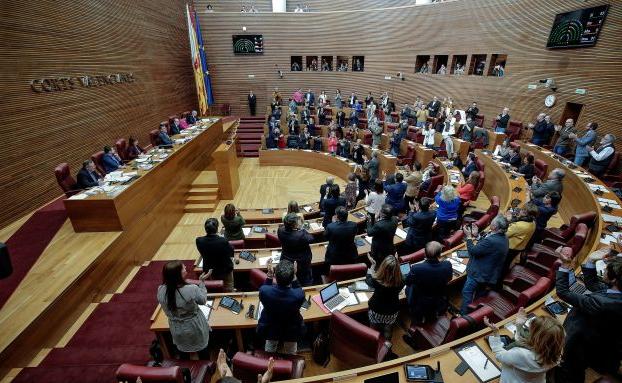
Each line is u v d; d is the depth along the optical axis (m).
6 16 5.90
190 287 2.73
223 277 4.18
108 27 9.04
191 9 15.47
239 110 17.66
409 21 14.20
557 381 2.66
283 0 16.42
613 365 2.57
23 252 5.02
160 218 7.31
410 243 4.96
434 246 3.32
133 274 5.83
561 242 5.04
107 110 8.89
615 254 3.32
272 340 2.95
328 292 3.70
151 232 6.82
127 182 6.20
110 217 5.56
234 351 3.75
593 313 2.37
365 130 13.28
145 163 7.35
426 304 3.47
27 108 6.32
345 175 11.38
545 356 1.96
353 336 2.92
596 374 2.72
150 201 6.83
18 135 6.12
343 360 3.14
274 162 13.31
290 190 10.69
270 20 16.23
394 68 15.21
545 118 9.08
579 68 8.67
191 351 2.96
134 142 8.56
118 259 5.54
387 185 6.97
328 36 16.31
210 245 3.88
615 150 7.62
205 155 11.23
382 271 3.06
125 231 5.77
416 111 12.91
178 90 14.04
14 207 6.00
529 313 3.14
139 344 3.84
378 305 3.21
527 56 10.23
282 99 17.48
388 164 10.08
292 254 4.05
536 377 2.06
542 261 4.76
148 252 6.66
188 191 9.39
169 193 7.93
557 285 2.69
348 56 16.38
